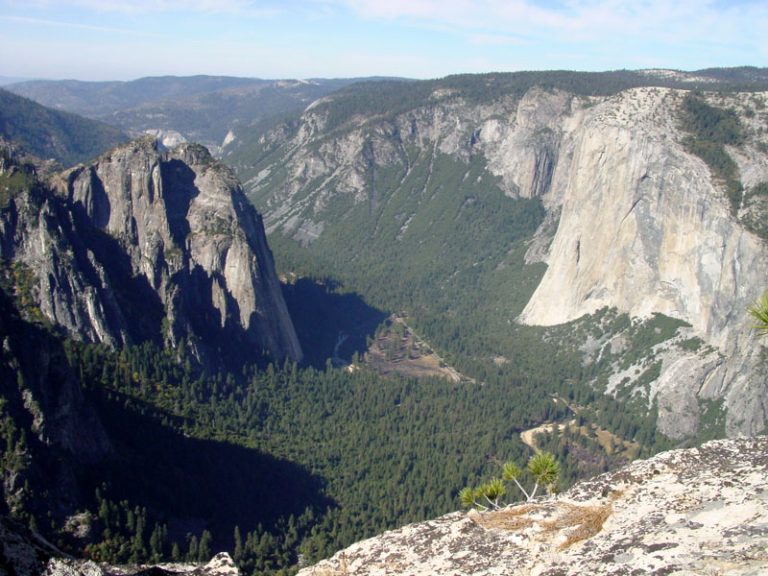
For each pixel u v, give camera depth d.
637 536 30.72
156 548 83.62
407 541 37.22
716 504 31.83
